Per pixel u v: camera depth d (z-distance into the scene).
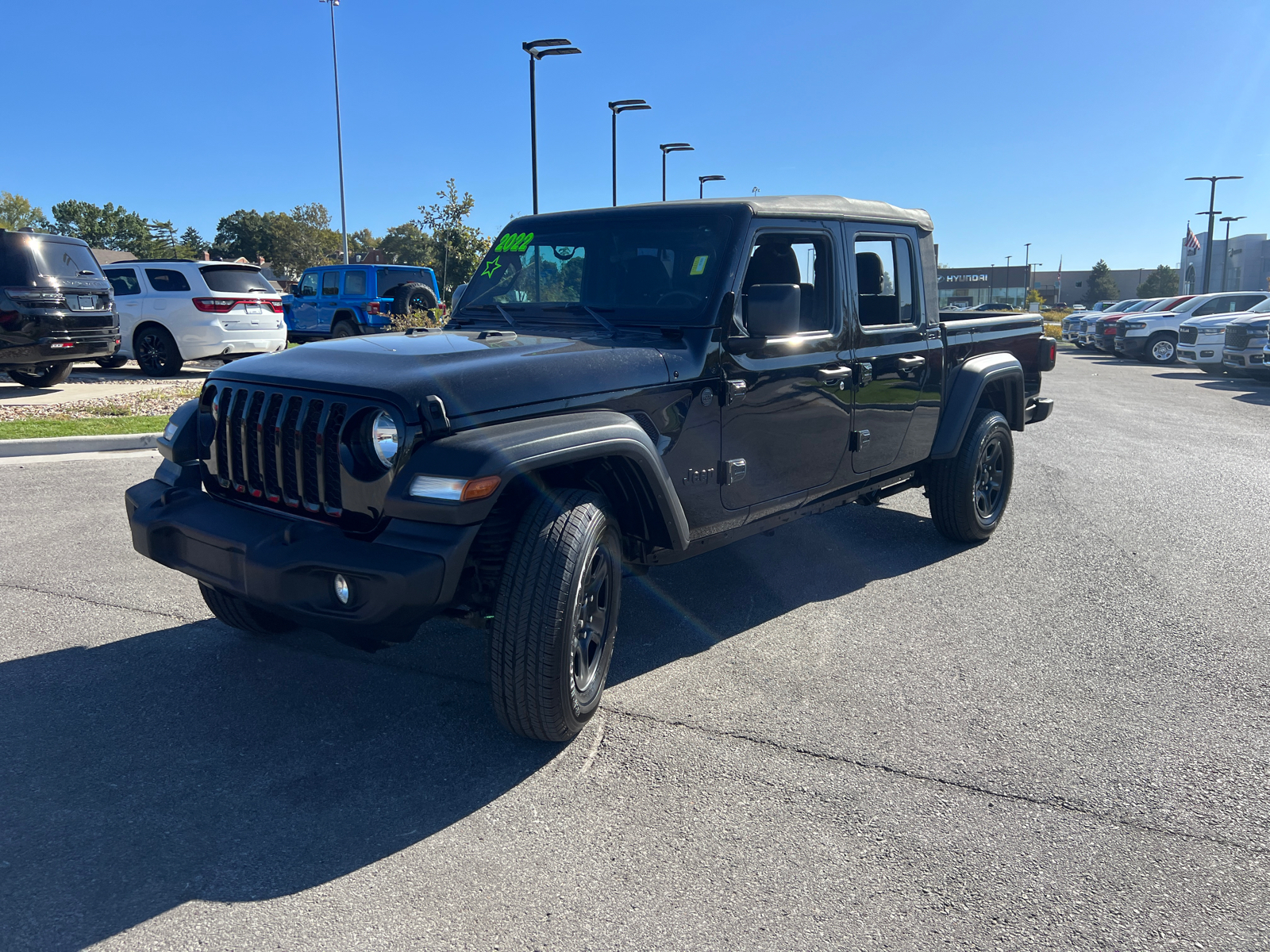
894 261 4.59
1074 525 6.04
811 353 3.95
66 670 3.57
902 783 2.84
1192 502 6.73
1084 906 2.27
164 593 4.46
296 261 92.75
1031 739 3.14
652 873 2.38
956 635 4.09
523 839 2.52
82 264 11.09
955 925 2.19
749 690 3.50
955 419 5.01
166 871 2.35
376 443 2.65
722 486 3.58
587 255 3.87
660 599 4.57
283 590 2.72
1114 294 112.94
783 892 2.31
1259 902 2.29
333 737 3.08
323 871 2.37
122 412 9.68
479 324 3.94
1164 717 3.30
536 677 2.80
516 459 2.65
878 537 5.75
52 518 5.74
